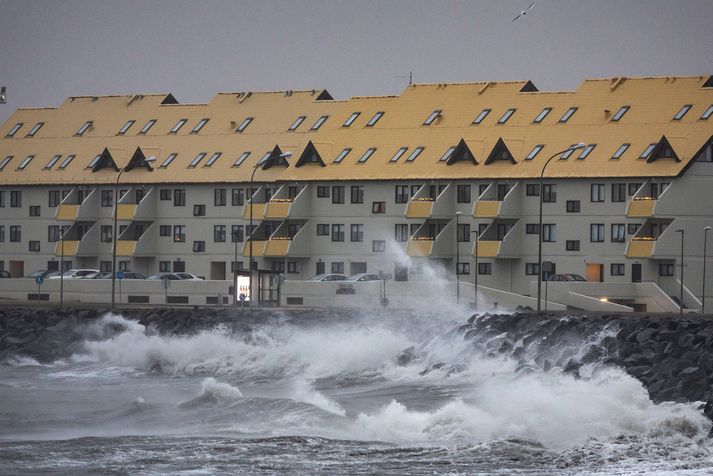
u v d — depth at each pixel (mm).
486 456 166125
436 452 168375
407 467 160125
